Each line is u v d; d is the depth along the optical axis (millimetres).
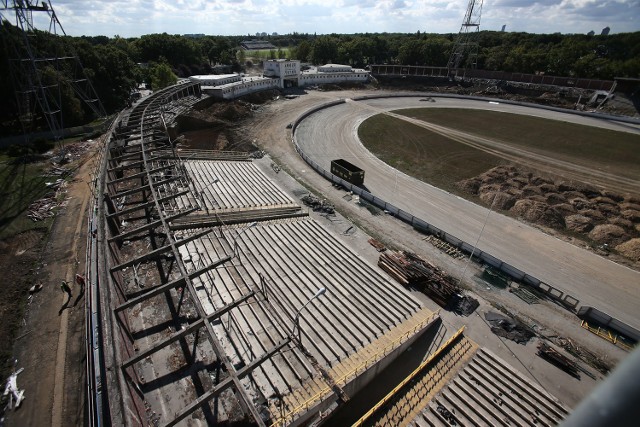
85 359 22453
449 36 178750
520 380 22625
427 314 26953
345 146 63031
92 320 19641
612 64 110688
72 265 30062
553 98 101812
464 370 23250
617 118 85188
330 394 19500
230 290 25891
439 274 31438
